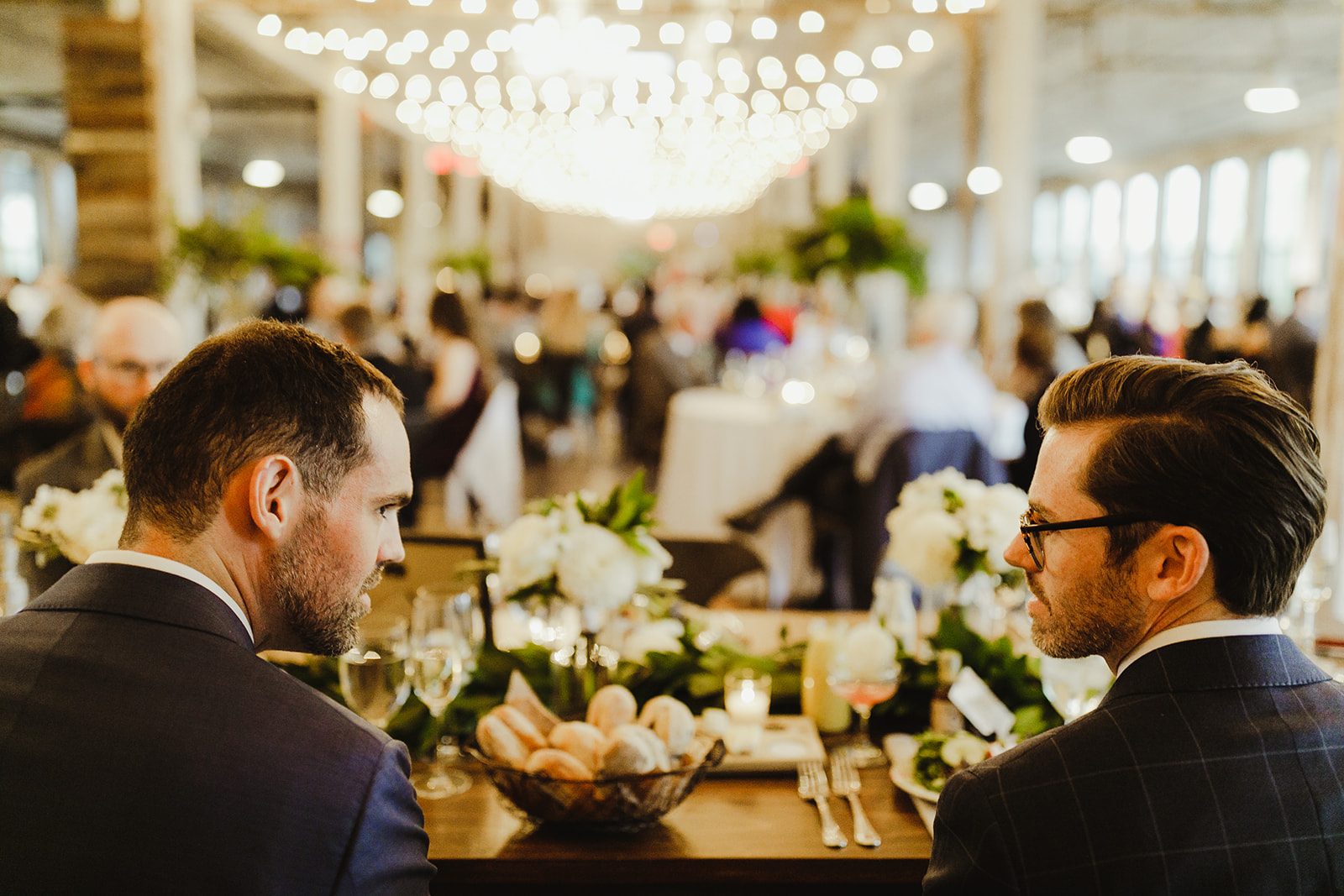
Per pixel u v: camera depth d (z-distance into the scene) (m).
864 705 1.49
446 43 4.90
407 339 6.80
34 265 11.62
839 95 6.05
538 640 1.75
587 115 6.66
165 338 2.22
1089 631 0.87
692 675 1.58
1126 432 0.82
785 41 8.22
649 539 1.56
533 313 11.18
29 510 1.65
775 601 4.31
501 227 18.27
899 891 1.25
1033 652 1.61
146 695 0.75
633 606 1.68
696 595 2.41
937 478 1.72
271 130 12.96
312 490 0.84
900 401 3.57
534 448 7.42
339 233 9.77
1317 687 0.83
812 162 13.56
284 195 19.31
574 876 1.18
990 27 6.38
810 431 4.18
